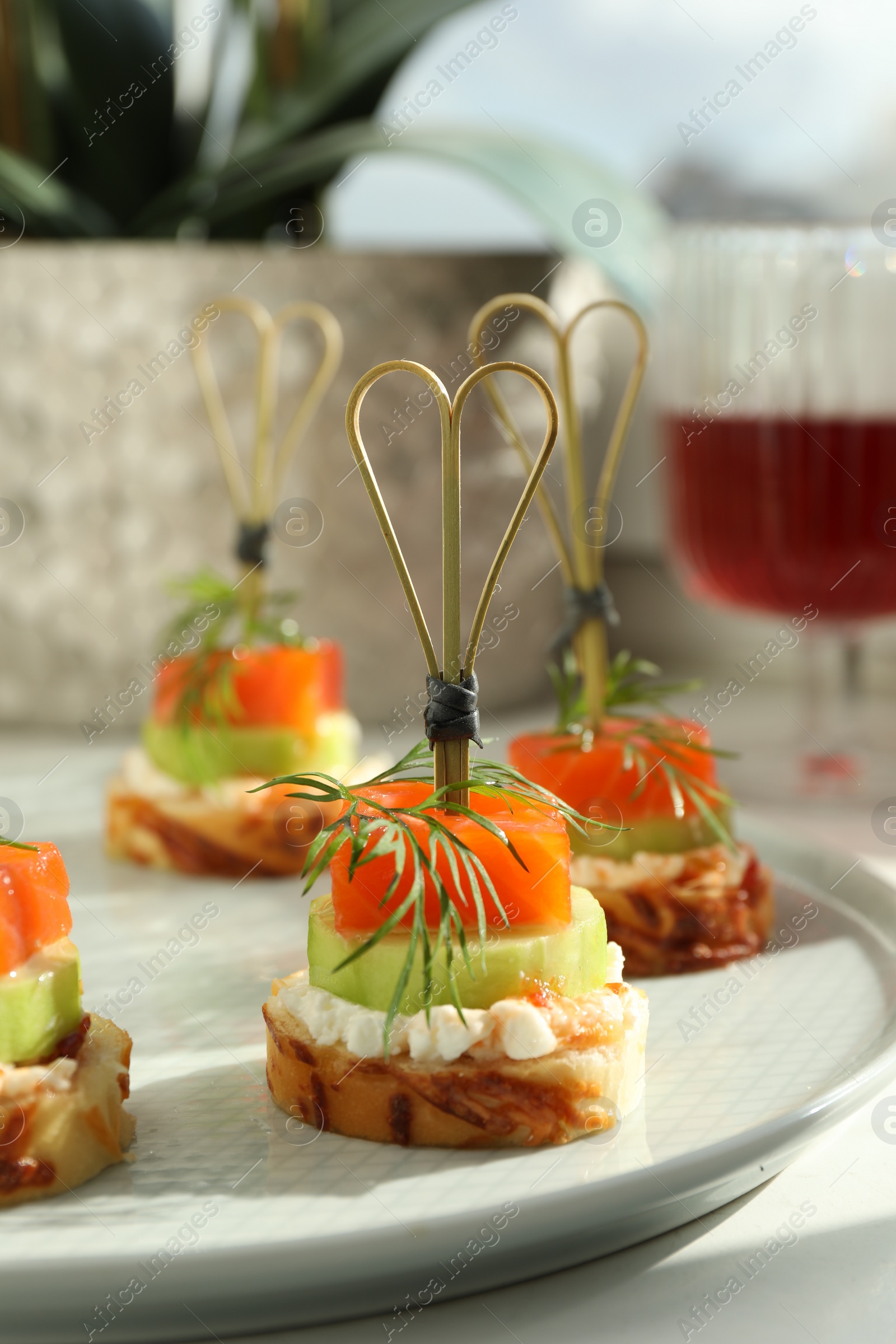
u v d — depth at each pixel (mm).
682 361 615
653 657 866
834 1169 438
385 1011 434
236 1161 425
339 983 440
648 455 825
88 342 648
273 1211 411
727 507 604
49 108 691
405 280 649
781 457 594
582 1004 437
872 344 587
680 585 852
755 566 605
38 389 657
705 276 602
